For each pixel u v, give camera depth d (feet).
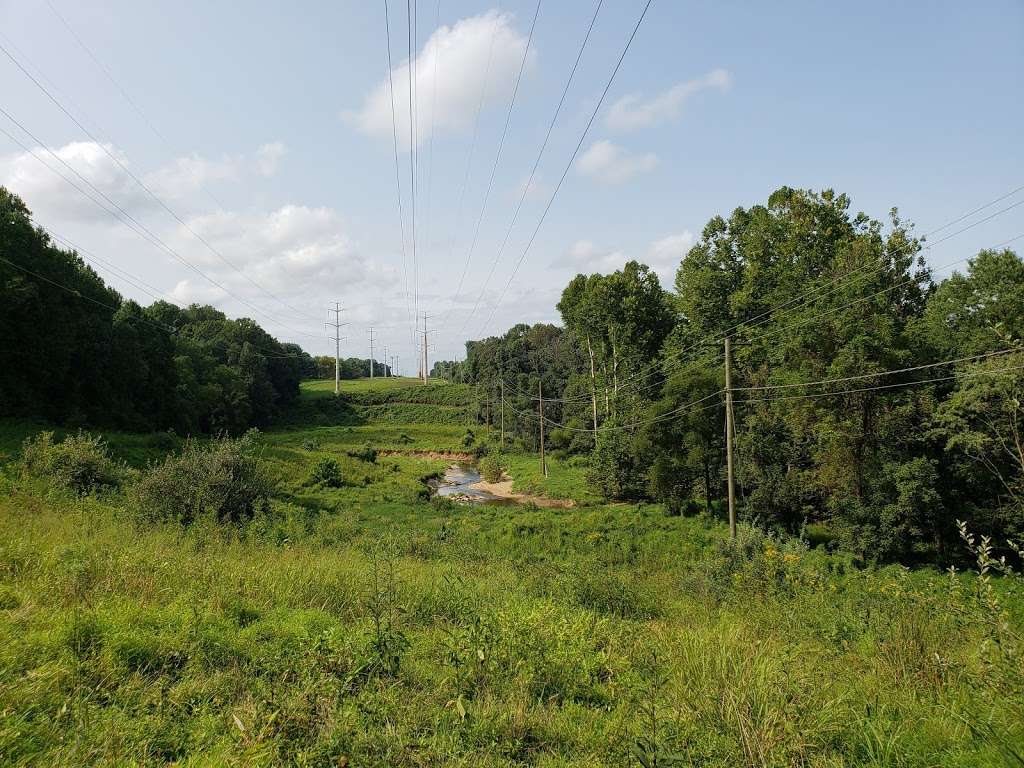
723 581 45.29
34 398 125.29
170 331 210.18
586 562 66.85
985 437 63.98
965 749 13.73
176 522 48.75
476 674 18.90
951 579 22.35
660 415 115.75
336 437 261.44
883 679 19.13
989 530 75.61
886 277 101.86
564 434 218.18
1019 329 72.23
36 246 125.70
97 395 148.87
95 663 16.71
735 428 110.11
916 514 75.92
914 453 82.23
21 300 113.09
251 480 63.46
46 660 16.17
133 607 21.59
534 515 113.29
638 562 77.82
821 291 93.81
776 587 38.99
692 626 30.42
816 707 15.64
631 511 119.55
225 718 14.65
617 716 16.79
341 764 11.95
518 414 256.11
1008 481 70.95
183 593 24.94
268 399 286.66
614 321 160.25
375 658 18.56
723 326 132.36
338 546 59.41
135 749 12.76
